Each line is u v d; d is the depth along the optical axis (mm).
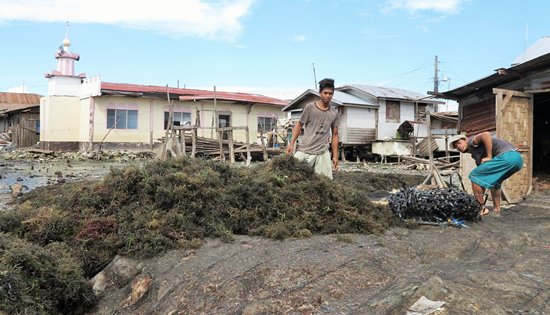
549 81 8031
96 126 24688
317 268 3791
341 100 25906
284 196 5598
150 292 3912
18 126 29891
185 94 26859
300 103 27234
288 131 26312
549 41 13336
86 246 4863
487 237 4922
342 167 20531
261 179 5887
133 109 25438
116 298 4109
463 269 3814
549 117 13641
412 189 6008
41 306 3699
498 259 4230
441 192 5812
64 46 26734
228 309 3311
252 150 20578
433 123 26781
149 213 5195
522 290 3234
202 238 4891
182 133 18906
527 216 6520
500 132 8023
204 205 5398
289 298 3312
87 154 23500
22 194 9711
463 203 5652
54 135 26016
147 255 4504
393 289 3354
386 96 26594
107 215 5391
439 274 3707
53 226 5199
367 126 26578
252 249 4445
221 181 5973
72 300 4000
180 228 4934
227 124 28125
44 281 3930
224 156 19750
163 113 26172
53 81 25969
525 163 8445
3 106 36000
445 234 5086
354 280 3574
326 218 5348
